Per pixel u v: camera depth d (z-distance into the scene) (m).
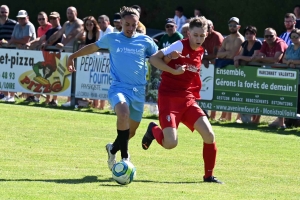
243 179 17.17
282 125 29.22
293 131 28.27
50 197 13.67
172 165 18.91
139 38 17.28
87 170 17.45
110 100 17.03
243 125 29.62
